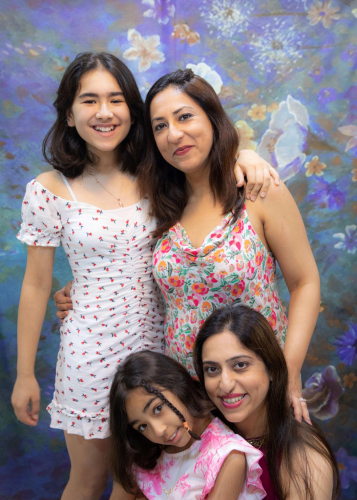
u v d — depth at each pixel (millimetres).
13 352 2127
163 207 1555
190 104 1429
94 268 1528
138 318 1568
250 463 1257
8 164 2049
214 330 1312
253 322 1306
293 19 2027
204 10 2025
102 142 1485
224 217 1445
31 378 1602
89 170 1594
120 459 1397
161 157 1566
